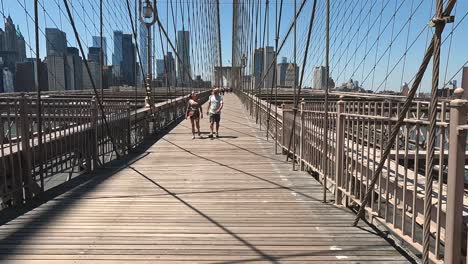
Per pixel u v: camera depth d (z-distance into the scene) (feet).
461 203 8.12
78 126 21.12
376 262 10.60
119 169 23.41
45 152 17.52
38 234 12.58
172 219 14.14
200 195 17.54
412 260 10.71
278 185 19.44
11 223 13.57
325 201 16.35
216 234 12.66
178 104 63.62
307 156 22.13
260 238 12.30
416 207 10.41
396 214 11.66
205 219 14.15
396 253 11.18
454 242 8.19
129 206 15.75
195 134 42.14
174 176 21.56
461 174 8.06
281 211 15.14
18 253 11.11
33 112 18.13
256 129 47.62
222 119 62.44
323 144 17.67
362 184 13.83
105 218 14.20
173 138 38.93
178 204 16.10
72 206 15.65
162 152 30.30
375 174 11.94
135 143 32.60
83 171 21.86
